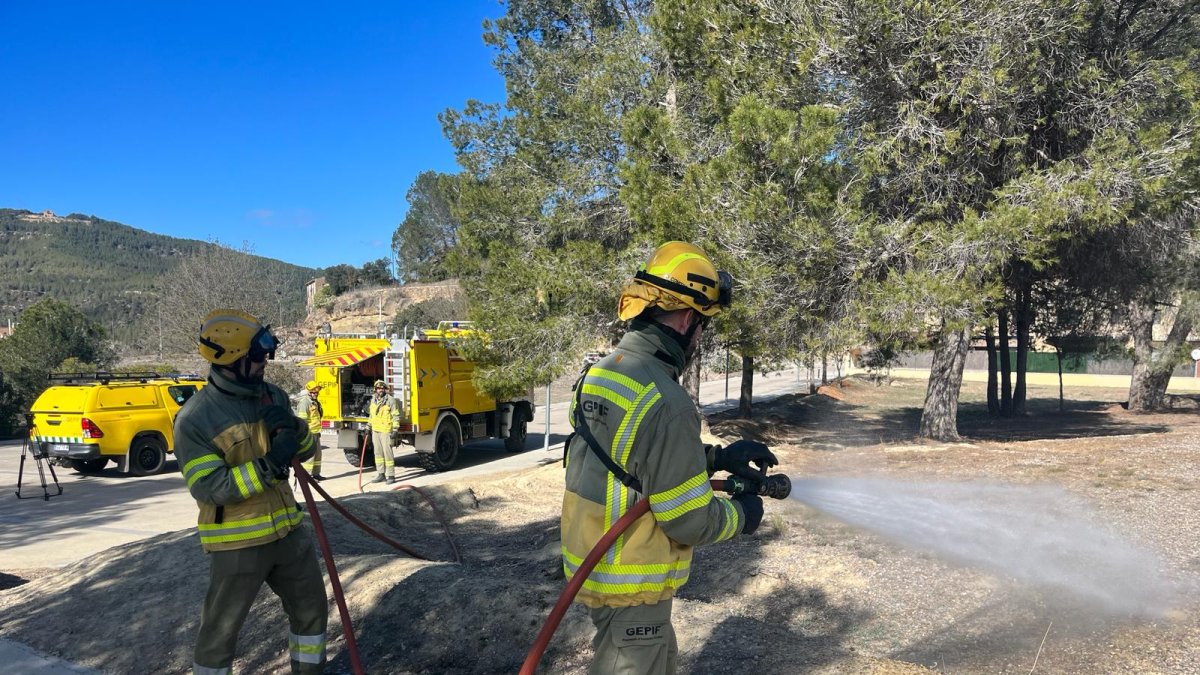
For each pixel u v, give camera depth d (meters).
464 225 16.77
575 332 15.25
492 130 17.56
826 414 27.62
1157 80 12.77
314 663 3.80
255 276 38.31
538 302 15.42
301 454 3.74
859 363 22.75
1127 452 11.80
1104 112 13.23
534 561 6.73
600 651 2.32
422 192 75.62
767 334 13.23
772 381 49.41
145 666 4.47
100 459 15.96
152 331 42.72
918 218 14.08
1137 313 26.45
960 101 12.59
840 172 12.87
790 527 7.16
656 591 2.24
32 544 9.68
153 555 5.97
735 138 11.81
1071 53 13.14
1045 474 9.85
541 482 11.12
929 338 13.94
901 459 12.23
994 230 12.09
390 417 13.98
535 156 16.47
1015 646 4.30
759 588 5.48
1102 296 21.34
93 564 6.15
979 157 13.87
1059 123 13.65
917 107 13.10
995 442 15.77
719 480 2.35
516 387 15.50
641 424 2.17
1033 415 26.31
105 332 33.44
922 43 12.41
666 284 2.26
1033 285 22.14
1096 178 12.09
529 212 16.11
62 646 4.79
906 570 5.63
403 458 18.02
